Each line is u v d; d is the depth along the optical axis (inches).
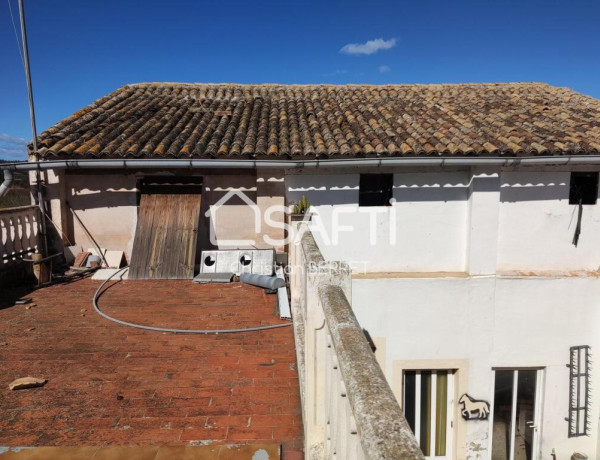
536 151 252.1
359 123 322.3
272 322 230.8
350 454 71.2
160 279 303.4
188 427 143.3
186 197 330.6
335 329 82.1
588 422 275.0
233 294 275.6
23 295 270.4
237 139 305.9
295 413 152.3
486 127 296.7
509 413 280.4
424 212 274.2
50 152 285.1
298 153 272.8
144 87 435.8
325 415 105.3
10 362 185.2
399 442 47.3
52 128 324.2
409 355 268.4
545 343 269.7
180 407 154.5
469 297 266.1
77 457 128.0
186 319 234.4
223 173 335.9
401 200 273.9
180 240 315.6
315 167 269.4
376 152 262.1
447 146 261.6
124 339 209.0
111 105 383.6
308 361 128.3
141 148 293.3
